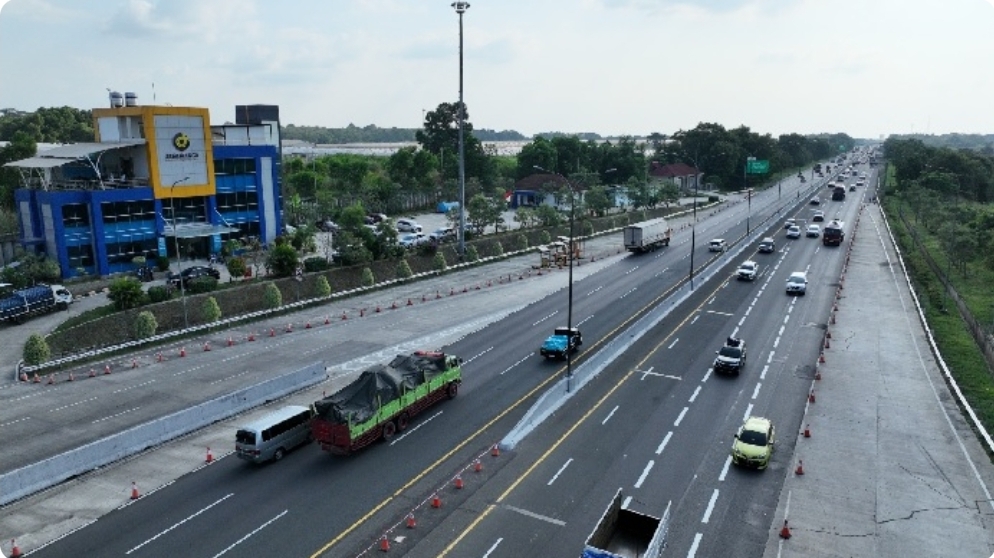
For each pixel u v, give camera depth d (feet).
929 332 167.12
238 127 305.32
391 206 397.80
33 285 210.59
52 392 136.77
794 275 214.69
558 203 401.90
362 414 105.91
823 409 123.75
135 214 238.48
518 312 197.57
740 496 94.32
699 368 146.41
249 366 151.43
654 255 290.56
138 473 102.12
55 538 85.20
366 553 81.66
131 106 250.16
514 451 108.27
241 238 272.51
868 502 92.79
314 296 214.48
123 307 181.27
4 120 503.61
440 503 92.53
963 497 94.17
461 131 262.06
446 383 128.47
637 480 98.73
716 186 591.78
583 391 134.00
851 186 575.38
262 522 88.33
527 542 83.87
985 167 505.66
